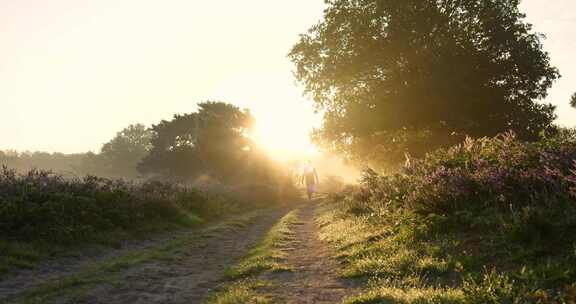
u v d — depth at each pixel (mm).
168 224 16016
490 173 8742
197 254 11242
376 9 31672
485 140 11641
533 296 4730
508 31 30297
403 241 8602
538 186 7828
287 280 7484
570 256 5578
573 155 7859
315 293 6527
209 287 7672
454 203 9117
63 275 8805
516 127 30031
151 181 21828
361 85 34469
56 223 11836
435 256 7238
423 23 30547
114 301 6832
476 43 30984
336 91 35406
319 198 34094
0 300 6945
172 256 10594
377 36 31984
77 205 13297
